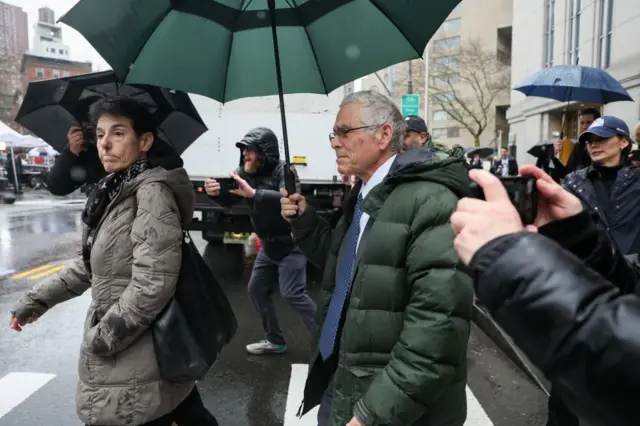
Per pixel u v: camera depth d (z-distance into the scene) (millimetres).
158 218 1965
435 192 1628
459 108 48844
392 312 1659
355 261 1829
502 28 62375
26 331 5137
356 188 2162
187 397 2322
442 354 1496
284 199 2408
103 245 2014
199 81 2512
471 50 44031
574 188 3297
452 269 1528
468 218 822
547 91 6062
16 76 40156
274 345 4543
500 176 1093
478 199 898
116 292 2016
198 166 7602
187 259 2117
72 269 2391
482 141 60750
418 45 2355
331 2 2389
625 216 3098
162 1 2146
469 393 3760
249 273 7789
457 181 1645
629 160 3781
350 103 1973
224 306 2275
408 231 1635
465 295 1526
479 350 4605
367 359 1677
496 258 763
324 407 2064
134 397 1968
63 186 2910
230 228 7527
